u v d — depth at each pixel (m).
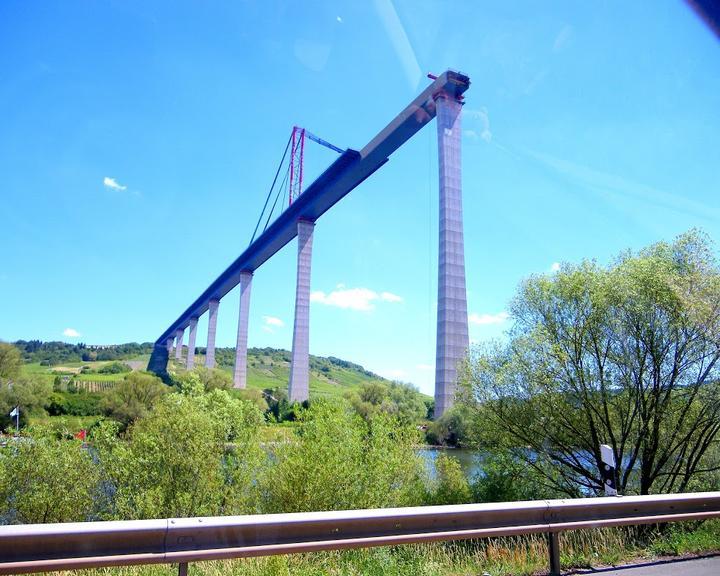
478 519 5.53
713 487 16.06
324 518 4.83
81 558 4.05
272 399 75.50
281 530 4.71
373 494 14.73
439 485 18.09
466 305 55.75
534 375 16.88
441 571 5.82
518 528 5.66
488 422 18.22
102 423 19.00
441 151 62.16
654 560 6.46
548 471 17.56
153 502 16.39
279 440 15.56
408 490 16.39
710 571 5.92
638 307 15.70
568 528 5.95
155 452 17.41
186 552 4.36
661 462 16.19
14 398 54.16
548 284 17.88
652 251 17.36
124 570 5.23
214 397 19.23
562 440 17.41
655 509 6.75
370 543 4.97
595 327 16.81
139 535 4.24
